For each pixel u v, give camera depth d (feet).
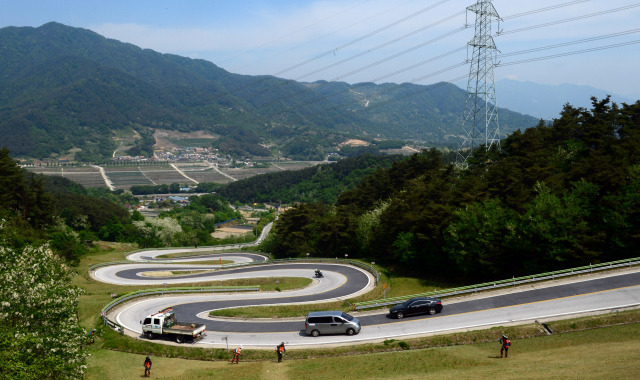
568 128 296.71
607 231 192.13
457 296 174.40
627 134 263.08
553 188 221.05
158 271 324.39
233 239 579.89
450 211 236.02
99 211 572.51
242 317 175.42
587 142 268.21
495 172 257.96
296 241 372.38
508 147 301.02
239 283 260.62
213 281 266.77
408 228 265.13
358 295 211.61
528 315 145.28
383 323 155.94
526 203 214.69
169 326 153.99
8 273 101.76
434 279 238.07
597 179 208.95
